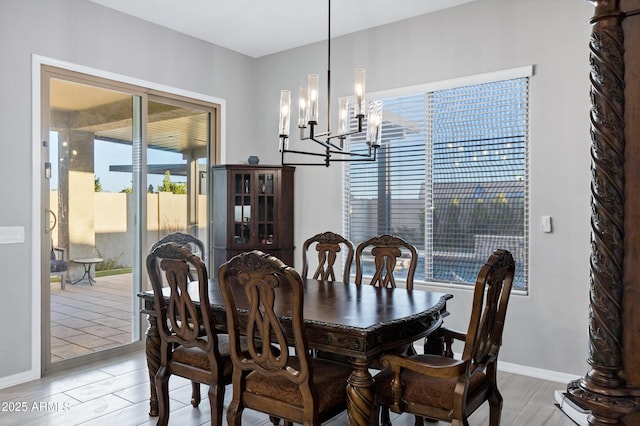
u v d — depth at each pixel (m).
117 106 4.06
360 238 4.57
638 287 1.21
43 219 3.55
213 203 4.82
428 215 4.13
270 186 4.80
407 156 4.26
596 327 1.26
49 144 3.59
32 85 3.45
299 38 4.69
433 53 4.04
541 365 3.52
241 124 5.14
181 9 3.98
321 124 4.78
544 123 3.51
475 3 3.81
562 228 3.43
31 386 3.32
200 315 2.66
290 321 2.24
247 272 2.07
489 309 2.05
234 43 4.82
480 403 2.21
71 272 3.74
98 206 3.93
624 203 1.23
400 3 3.87
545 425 2.74
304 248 3.71
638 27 1.22
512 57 3.64
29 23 3.43
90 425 2.71
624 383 1.23
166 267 2.44
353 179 4.62
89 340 3.85
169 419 2.81
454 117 3.99
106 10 3.92
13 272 3.35
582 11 3.34
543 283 3.51
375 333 2.08
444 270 4.05
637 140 1.21
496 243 3.78
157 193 4.40
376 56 4.38
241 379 2.24
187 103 4.67
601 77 1.25
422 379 2.16
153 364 2.81
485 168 3.83
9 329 3.33
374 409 2.20
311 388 2.02
